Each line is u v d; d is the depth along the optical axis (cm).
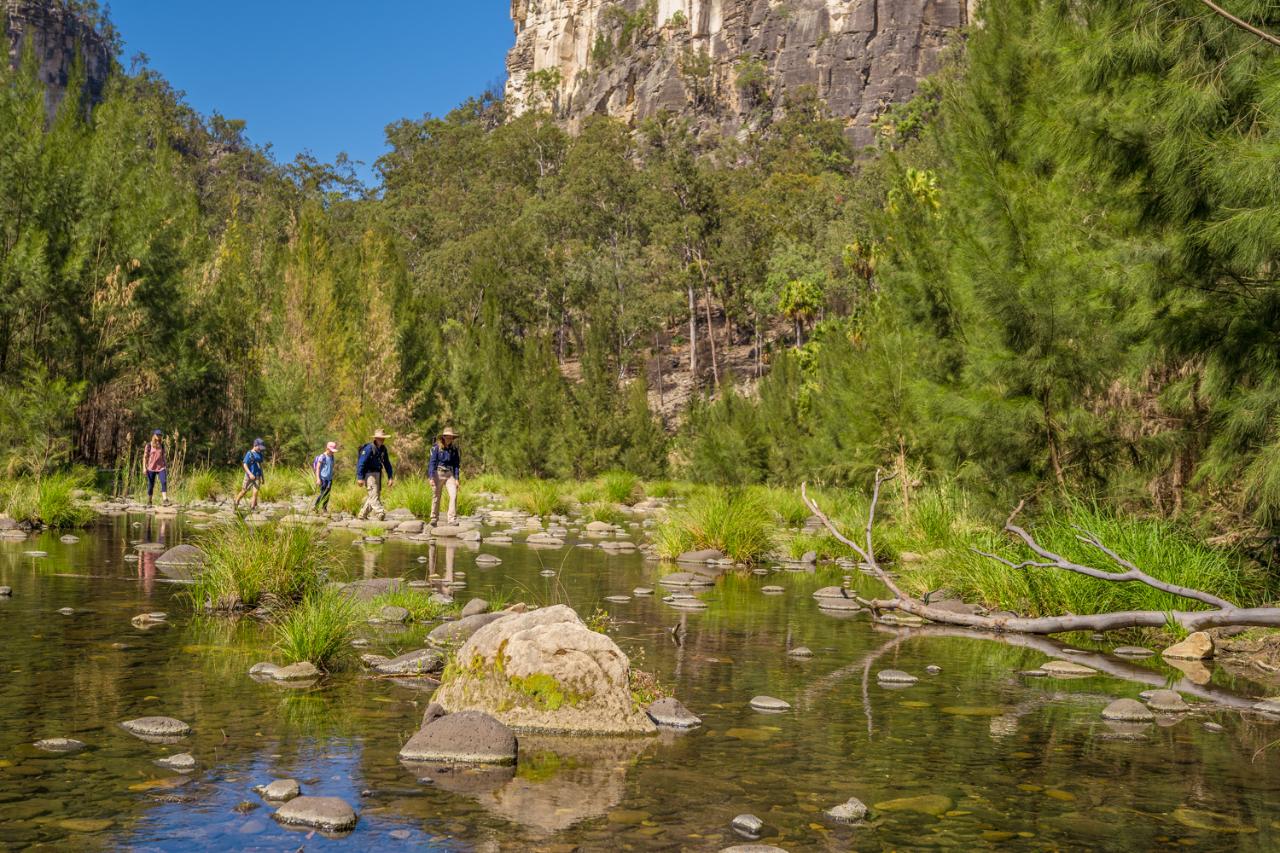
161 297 2911
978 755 431
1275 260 725
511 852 306
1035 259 1025
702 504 1439
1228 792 384
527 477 4053
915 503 1424
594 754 425
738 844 314
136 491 2311
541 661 479
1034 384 1002
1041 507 1049
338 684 543
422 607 798
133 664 568
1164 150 743
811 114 13675
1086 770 411
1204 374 823
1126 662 675
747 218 9306
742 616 841
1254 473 758
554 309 9256
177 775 374
